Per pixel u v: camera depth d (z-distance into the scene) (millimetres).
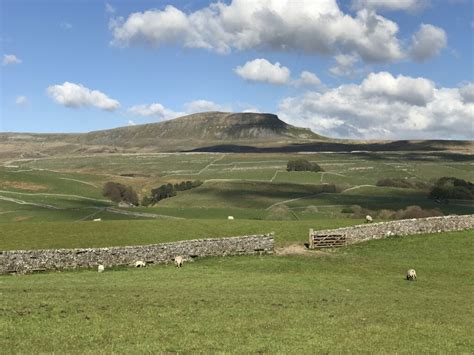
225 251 59688
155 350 24562
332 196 180875
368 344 26984
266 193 196250
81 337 26328
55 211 144250
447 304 38719
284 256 59500
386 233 68562
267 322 30484
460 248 63812
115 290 38875
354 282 46688
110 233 64125
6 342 25016
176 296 36906
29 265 50250
